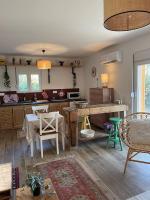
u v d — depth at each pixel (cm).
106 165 295
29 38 373
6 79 575
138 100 400
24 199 150
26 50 498
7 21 274
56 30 323
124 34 356
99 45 455
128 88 427
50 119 349
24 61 595
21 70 598
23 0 209
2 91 582
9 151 364
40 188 155
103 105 405
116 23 162
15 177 184
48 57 626
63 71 655
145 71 395
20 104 551
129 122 297
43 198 151
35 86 622
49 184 171
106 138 416
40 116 331
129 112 426
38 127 351
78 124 416
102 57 494
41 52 533
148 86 391
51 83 640
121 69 449
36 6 225
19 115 551
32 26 299
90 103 551
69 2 216
